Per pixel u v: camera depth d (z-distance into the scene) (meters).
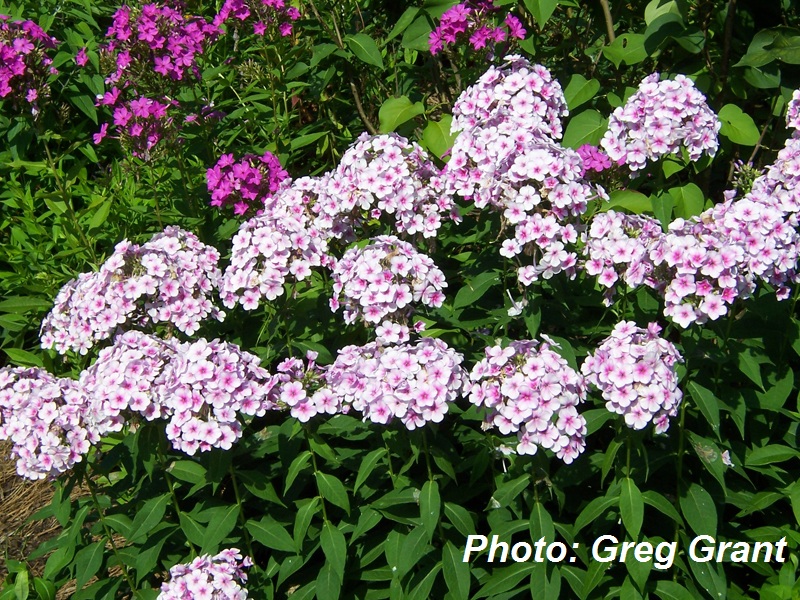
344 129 1.96
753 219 1.12
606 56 1.60
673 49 1.68
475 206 1.36
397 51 1.94
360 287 1.15
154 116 1.57
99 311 1.25
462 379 1.09
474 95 1.33
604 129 1.51
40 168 1.70
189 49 1.68
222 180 1.50
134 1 1.87
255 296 1.23
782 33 1.50
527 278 1.19
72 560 1.28
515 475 1.18
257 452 1.24
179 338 1.41
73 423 1.15
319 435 1.23
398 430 1.16
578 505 1.22
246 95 1.86
